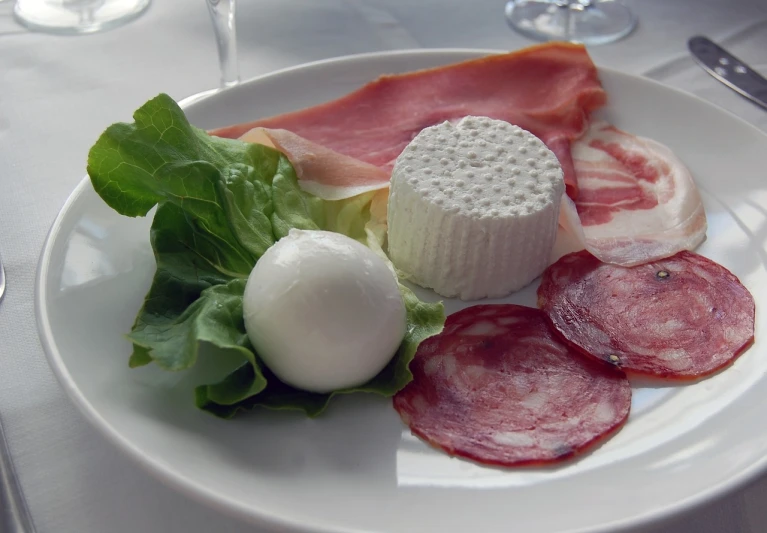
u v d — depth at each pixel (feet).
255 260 1.10
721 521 0.95
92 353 1.02
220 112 1.36
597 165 1.31
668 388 1.05
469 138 1.22
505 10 1.71
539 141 1.22
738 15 1.67
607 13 1.67
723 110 1.33
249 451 0.98
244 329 1.03
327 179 1.22
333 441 1.00
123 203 1.10
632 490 0.94
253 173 1.16
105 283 1.09
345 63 1.43
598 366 1.07
